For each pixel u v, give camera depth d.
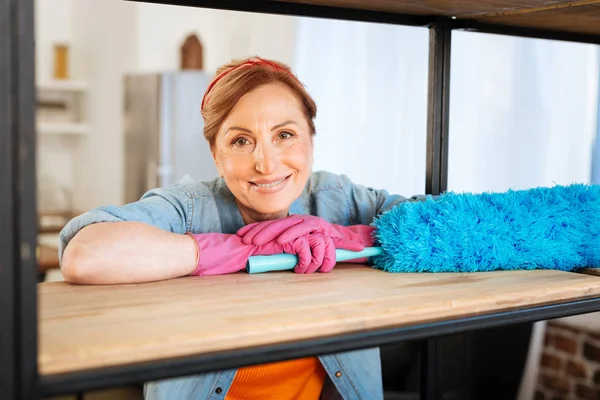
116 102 4.23
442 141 1.06
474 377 1.40
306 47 2.73
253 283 0.75
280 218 0.88
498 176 2.27
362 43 2.54
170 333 0.53
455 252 0.84
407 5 0.92
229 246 0.82
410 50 2.38
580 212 0.91
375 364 0.97
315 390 0.96
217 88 0.85
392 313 0.62
